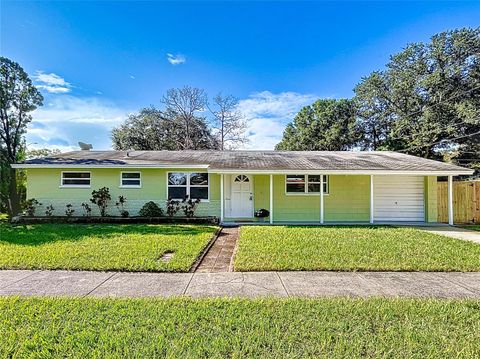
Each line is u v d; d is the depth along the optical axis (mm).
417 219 14297
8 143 16750
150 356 2879
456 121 24906
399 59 28625
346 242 8125
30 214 13203
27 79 17406
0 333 3312
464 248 7520
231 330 3396
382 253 6918
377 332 3365
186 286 4941
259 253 6895
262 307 4016
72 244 7777
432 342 3145
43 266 5906
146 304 4109
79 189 13586
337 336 3266
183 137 34406
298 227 11344
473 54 24375
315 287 4891
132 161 13875
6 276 5410
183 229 10664
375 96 31109
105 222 12664
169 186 13734
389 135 30766
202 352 2939
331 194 14211
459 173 12352
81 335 3258
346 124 35281
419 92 27703
